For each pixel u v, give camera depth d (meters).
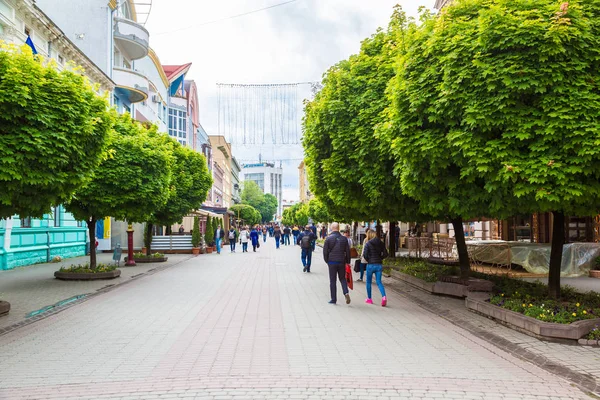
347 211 16.95
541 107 7.37
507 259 16.16
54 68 9.80
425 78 8.55
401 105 9.02
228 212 52.62
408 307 10.31
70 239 24.55
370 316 9.20
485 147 7.66
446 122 8.30
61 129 8.91
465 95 7.82
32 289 12.86
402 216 13.22
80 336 7.44
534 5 7.77
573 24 7.25
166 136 25.59
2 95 8.09
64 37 21.39
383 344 6.93
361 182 12.52
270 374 5.43
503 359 6.18
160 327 8.09
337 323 8.48
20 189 8.54
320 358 6.14
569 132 7.02
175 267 20.47
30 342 7.07
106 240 30.33
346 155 13.27
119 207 15.33
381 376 5.39
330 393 4.81
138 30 33.41
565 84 7.21
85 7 29.12
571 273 15.23
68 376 5.41
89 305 10.40
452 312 9.51
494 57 7.64
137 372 5.55
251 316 9.12
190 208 27.05
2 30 16.81
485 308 8.89
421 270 15.16
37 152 8.55
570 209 7.61
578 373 5.55
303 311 9.71
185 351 6.50
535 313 7.65
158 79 45.66
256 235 34.28
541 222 20.12
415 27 10.06
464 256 12.01
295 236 48.06
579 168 6.92
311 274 17.48
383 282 15.06
